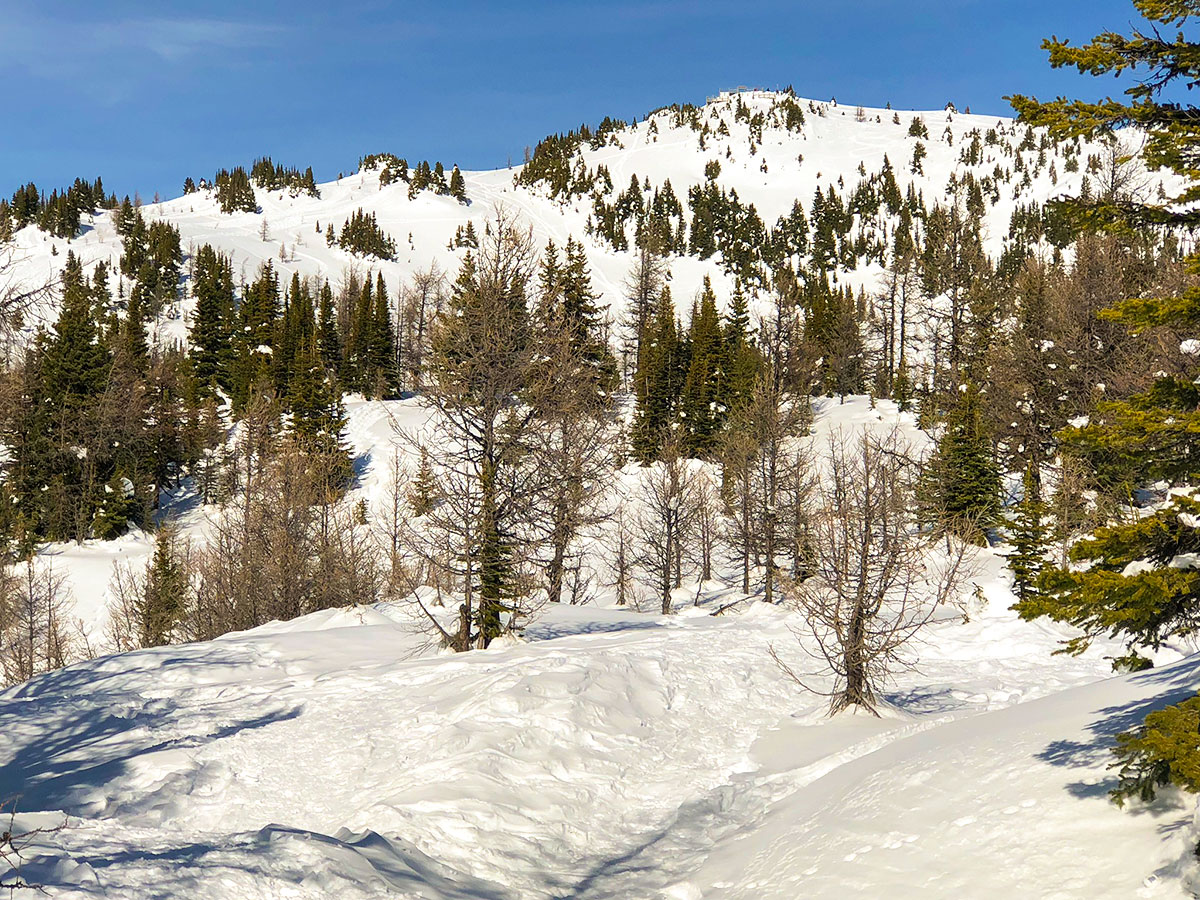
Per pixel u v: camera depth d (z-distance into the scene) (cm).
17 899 608
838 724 1408
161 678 1723
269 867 764
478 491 2086
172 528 5819
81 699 1603
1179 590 606
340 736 1315
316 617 2539
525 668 1552
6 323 1316
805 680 1764
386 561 3994
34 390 5825
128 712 1519
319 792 1133
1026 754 858
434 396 2033
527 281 2192
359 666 1823
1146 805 652
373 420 7394
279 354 8569
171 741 1327
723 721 1495
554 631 2366
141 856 779
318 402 7006
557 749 1238
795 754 1280
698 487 4222
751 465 3912
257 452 5622
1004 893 618
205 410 7344
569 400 2150
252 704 1529
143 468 6519
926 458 4672
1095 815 675
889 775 952
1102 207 763
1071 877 607
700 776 1238
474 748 1193
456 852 925
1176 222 746
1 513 5334
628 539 4088
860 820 852
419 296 9781
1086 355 3728
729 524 4372
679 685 1628
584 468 2734
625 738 1326
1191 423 614
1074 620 653
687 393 6109
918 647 2141
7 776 1203
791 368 6147
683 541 3969
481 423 2173
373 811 994
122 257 15025
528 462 2080
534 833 1006
